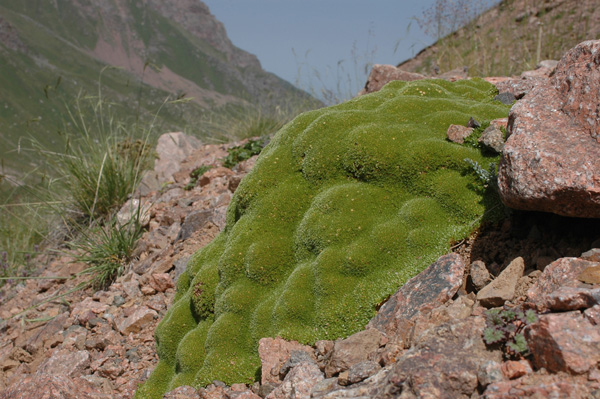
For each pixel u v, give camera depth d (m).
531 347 2.76
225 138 12.11
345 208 4.75
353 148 4.96
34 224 9.88
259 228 5.11
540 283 3.36
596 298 2.79
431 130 5.20
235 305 4.80
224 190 8.35
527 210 3.96
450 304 3.79
